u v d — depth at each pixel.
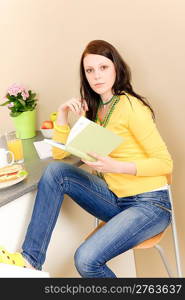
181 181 1.73
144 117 1.29
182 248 1.83
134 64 1.65
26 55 1.94
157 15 1.54
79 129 1.14
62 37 1.81
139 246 1.28
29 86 2.00
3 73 2.06
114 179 1.38
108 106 1.39
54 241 1.45
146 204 1.31
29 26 1.88
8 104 1.88
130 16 1.59
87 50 1.34
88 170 1.77
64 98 1.91
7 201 1.18
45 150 1.66
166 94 1.63
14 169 1.33
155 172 1.29
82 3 1.69
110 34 1.67
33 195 1.36
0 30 1.97
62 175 1.35
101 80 1.32
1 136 1.99
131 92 1.38
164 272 1.93
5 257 1.12
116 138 1.14
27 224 1.35
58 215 1.38
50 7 1.79
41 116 2.02
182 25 1.50
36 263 1.24
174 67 1.58
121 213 1.29
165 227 1.34
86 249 1.19
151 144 1.29
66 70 1.86
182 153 1.69
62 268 1.52
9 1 1.89
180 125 1.65
